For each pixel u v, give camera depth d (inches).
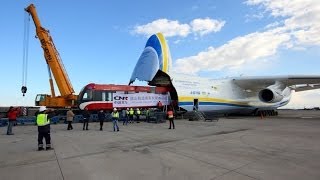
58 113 1043.3
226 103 1256.2
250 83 1289.4
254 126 780.6
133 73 1134.4
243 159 329.4
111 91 994.1
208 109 1184.2
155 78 1139.9
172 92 1103.0
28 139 529.3
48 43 1139.3
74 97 1123.9
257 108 1418.6
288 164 303.6
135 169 285.1
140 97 1055.0
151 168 288.7
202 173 267.4
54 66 1138.0
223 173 267.1
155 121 960.9
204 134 584.1
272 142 464.1
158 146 428.1
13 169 288.2
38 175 264.7
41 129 400.8
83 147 423.8
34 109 1144.8
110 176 260.1
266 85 1315.2
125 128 745.0
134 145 440.5
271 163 308.5
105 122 985.5
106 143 464.1
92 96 961.5
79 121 977.5
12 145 451.2
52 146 435.5
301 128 716.7
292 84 1275.8
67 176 260.4
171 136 553.0
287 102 1487.5
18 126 845.8
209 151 382.3
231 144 443.2
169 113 725.3
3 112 1092.5
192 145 435.5
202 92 1151.6
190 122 948.6
